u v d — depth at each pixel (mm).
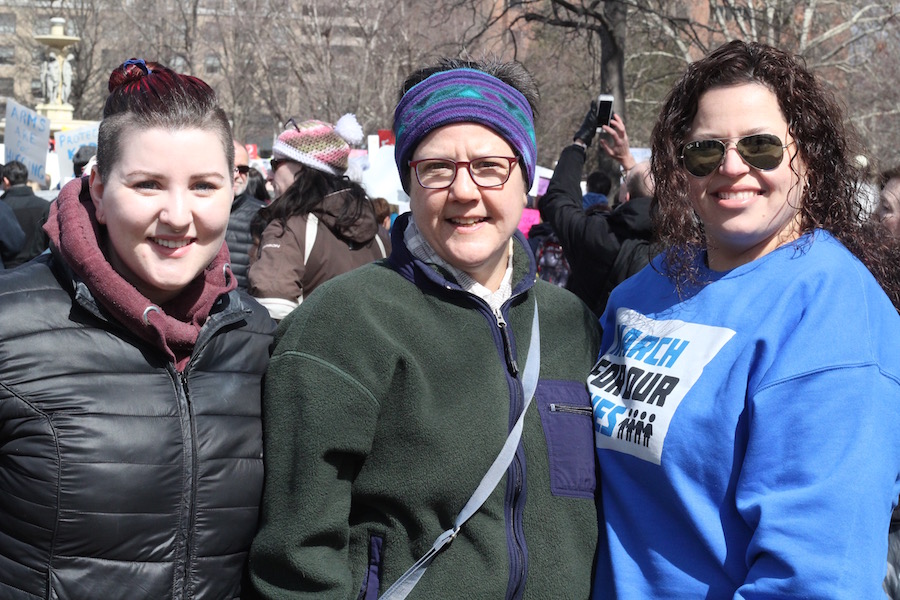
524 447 2119
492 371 2127
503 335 2170
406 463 2025
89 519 1842
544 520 2107
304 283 3990
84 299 1890
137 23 38812
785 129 2021
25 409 1830
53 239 1926
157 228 1916
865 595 1717
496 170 2107
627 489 2084
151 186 1908
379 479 2041
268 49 33844
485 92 2104
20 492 1833
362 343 2041
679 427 1972
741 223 2021
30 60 52500
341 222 3979
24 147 11430
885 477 1786
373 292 2119
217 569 1989
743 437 1910
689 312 2092
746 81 2025
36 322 1879
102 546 1859
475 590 1992
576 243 4258
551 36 24219
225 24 36719
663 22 19000
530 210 10805
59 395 1852
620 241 4137
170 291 2012
